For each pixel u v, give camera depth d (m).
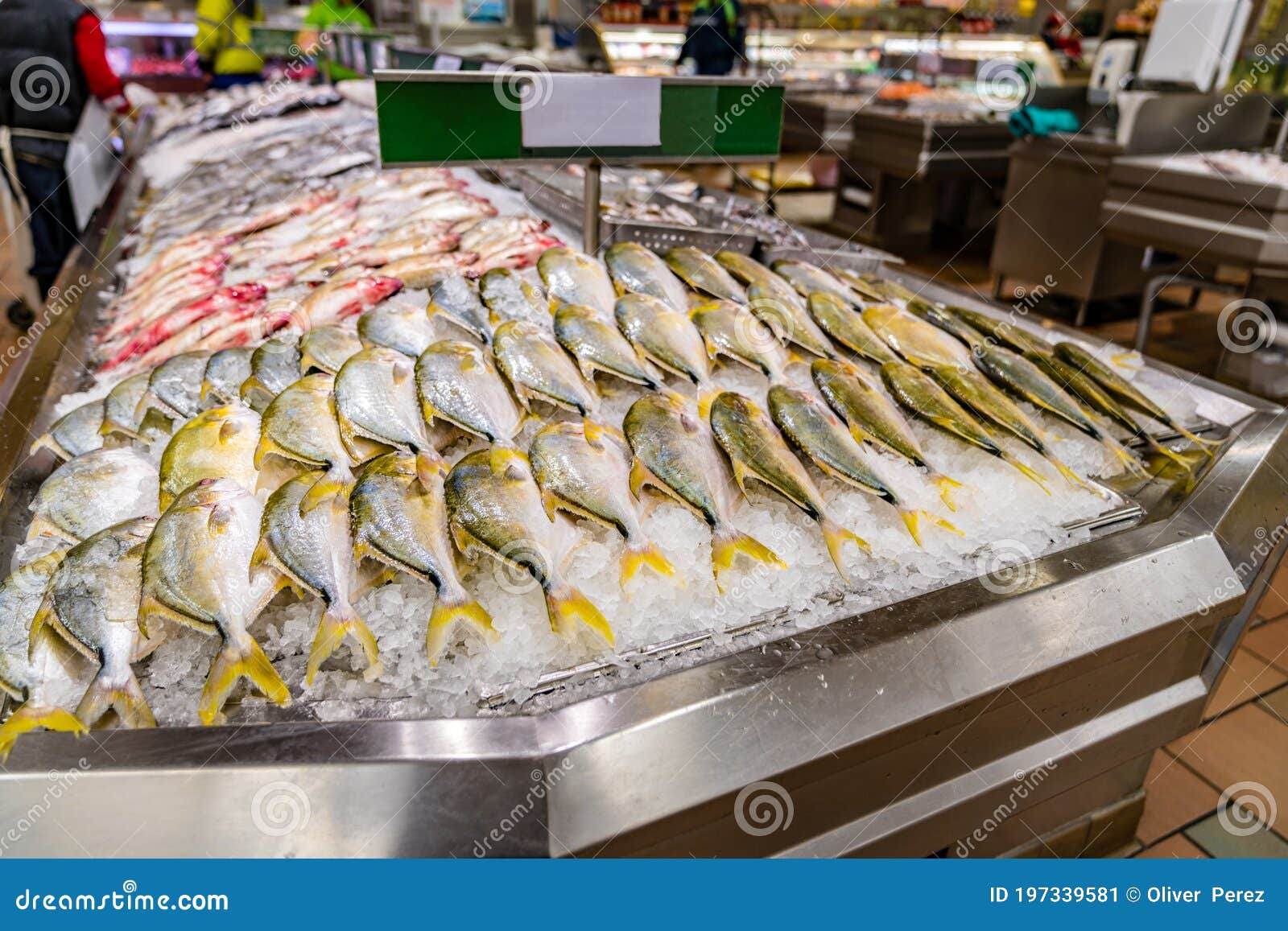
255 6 6.34
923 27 8.20
